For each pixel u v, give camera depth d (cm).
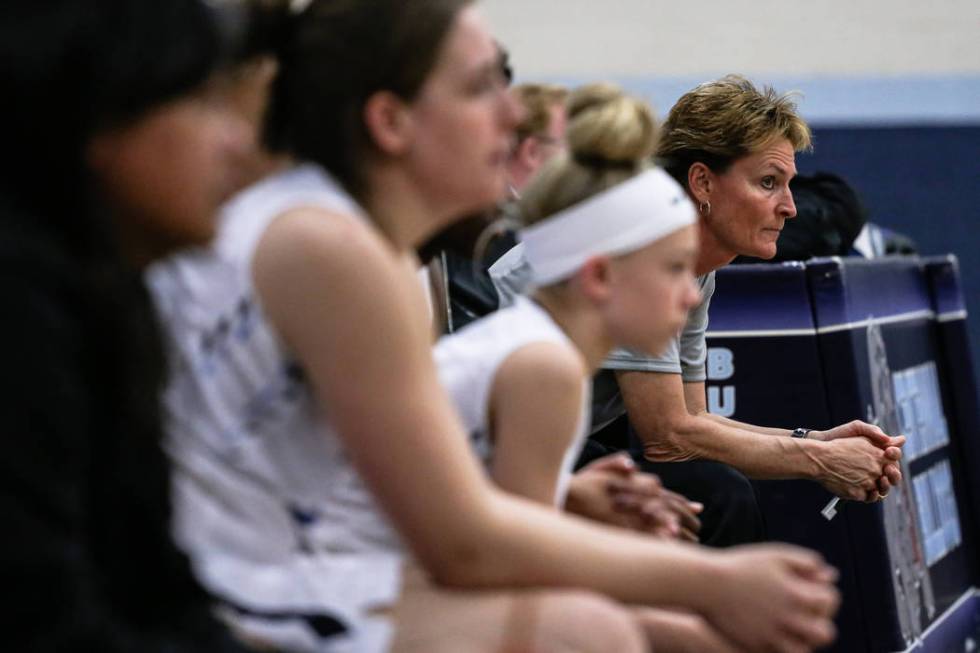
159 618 277
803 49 1296
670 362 569
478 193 324
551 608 293
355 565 318
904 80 1288
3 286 236
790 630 307
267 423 312
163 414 286
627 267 366
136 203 261
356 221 304
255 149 331
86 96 246
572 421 353
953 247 1236
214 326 309
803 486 654
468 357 357
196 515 313
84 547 248
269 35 329
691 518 415
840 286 650
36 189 249
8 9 244
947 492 809
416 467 298
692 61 1296
